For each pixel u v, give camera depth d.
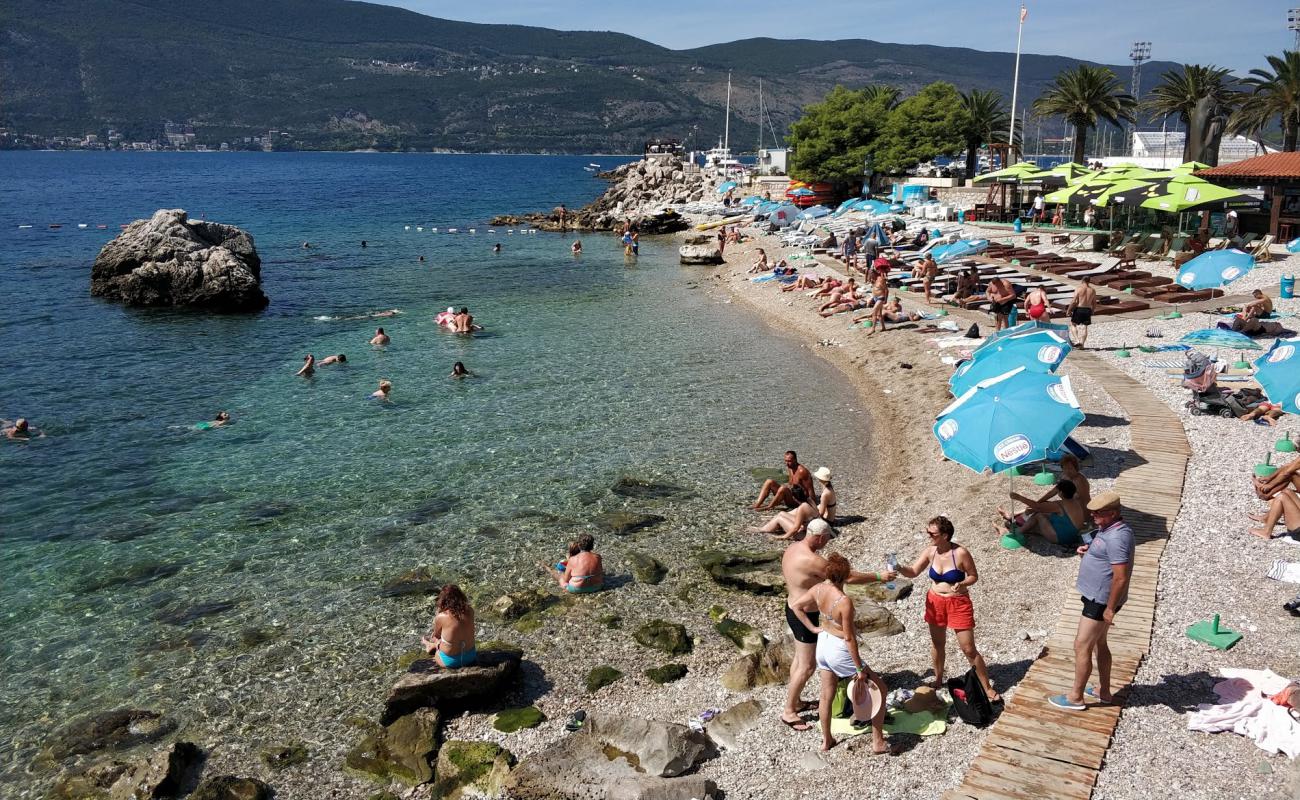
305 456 22.16
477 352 33.28
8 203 113.50
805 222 65.62
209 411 26.02
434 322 39.53
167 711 12.30
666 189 105.06
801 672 10.83
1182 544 14.13
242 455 22.27
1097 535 9.66
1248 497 15.74
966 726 10.36
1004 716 10.16
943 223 57.31
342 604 15.05
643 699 12.45
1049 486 17.34
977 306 35.59
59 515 18.72
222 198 127.00
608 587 15.60
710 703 12.14
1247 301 32.50
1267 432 19.09
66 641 13.99
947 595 10.41
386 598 15.23
